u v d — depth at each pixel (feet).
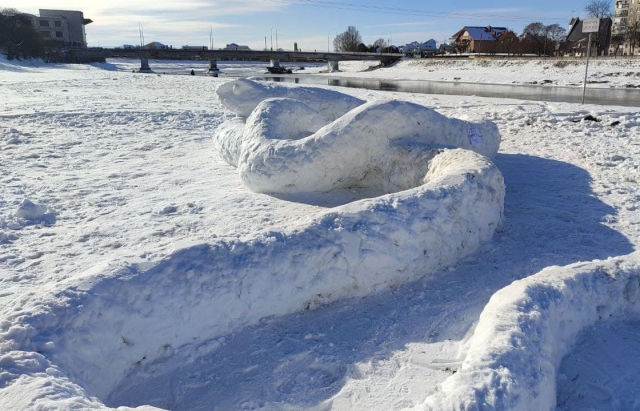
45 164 29.60
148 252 13.15
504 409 8.66
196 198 23.26
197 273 12.52
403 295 14.53
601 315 12.72
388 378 11.17
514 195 24.02
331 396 10.73
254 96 29.30
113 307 11.39
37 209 20.99
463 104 57.77
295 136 25.32
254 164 22.71
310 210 20.99
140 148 34.45
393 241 14.73
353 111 22.38
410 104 23.15
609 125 41.60
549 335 10.79
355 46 332.39
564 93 93.15
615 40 254.47
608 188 24.81
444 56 200.54
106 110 49.06
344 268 14.02
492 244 17.78
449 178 17.22
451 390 9.05
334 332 12.84
